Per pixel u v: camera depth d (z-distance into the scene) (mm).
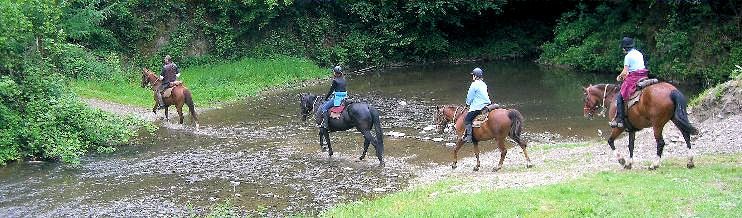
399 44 38250
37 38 21766
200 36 34969
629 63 13133
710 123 17531
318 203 13406
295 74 34094
